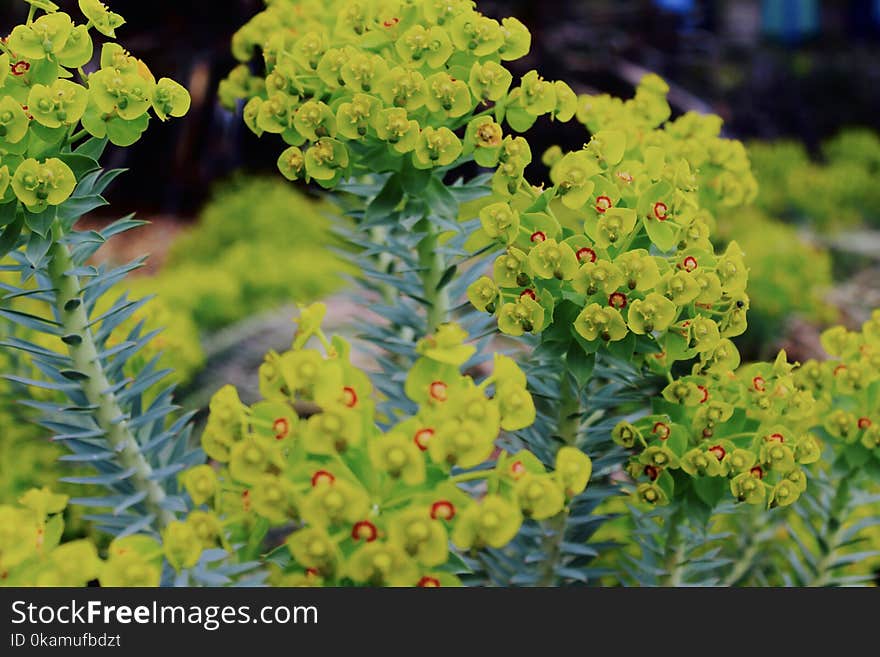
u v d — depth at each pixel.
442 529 0.93
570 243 1.00
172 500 1.04
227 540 0.97
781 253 2.06
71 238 1.01
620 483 1.05
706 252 1.00
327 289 2.12
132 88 0.98
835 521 1.09
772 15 5.88
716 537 1.07
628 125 1.07
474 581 1.08
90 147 1.00
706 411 1.01
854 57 5.21
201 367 1.59
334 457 0.94
